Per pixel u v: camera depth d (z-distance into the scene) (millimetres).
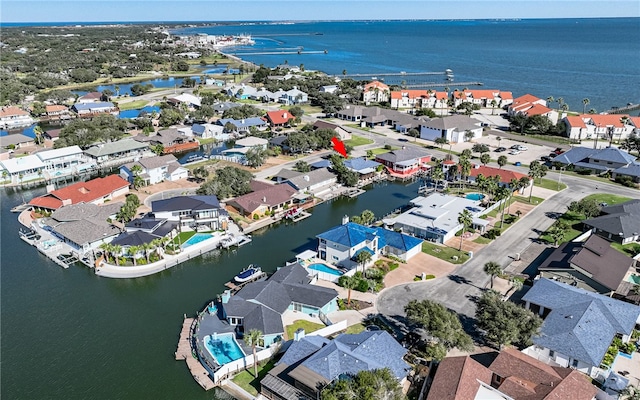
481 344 70188
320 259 97500
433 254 98500
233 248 103625
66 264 95062
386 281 87938
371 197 135375
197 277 92125
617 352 67750
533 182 140625
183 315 80188
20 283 89688
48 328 77000
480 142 189750
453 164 147125
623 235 101188
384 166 156000
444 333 64438
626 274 89500
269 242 106625
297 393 58031
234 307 75562
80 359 69875
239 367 66000
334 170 146125
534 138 195750
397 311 78625
